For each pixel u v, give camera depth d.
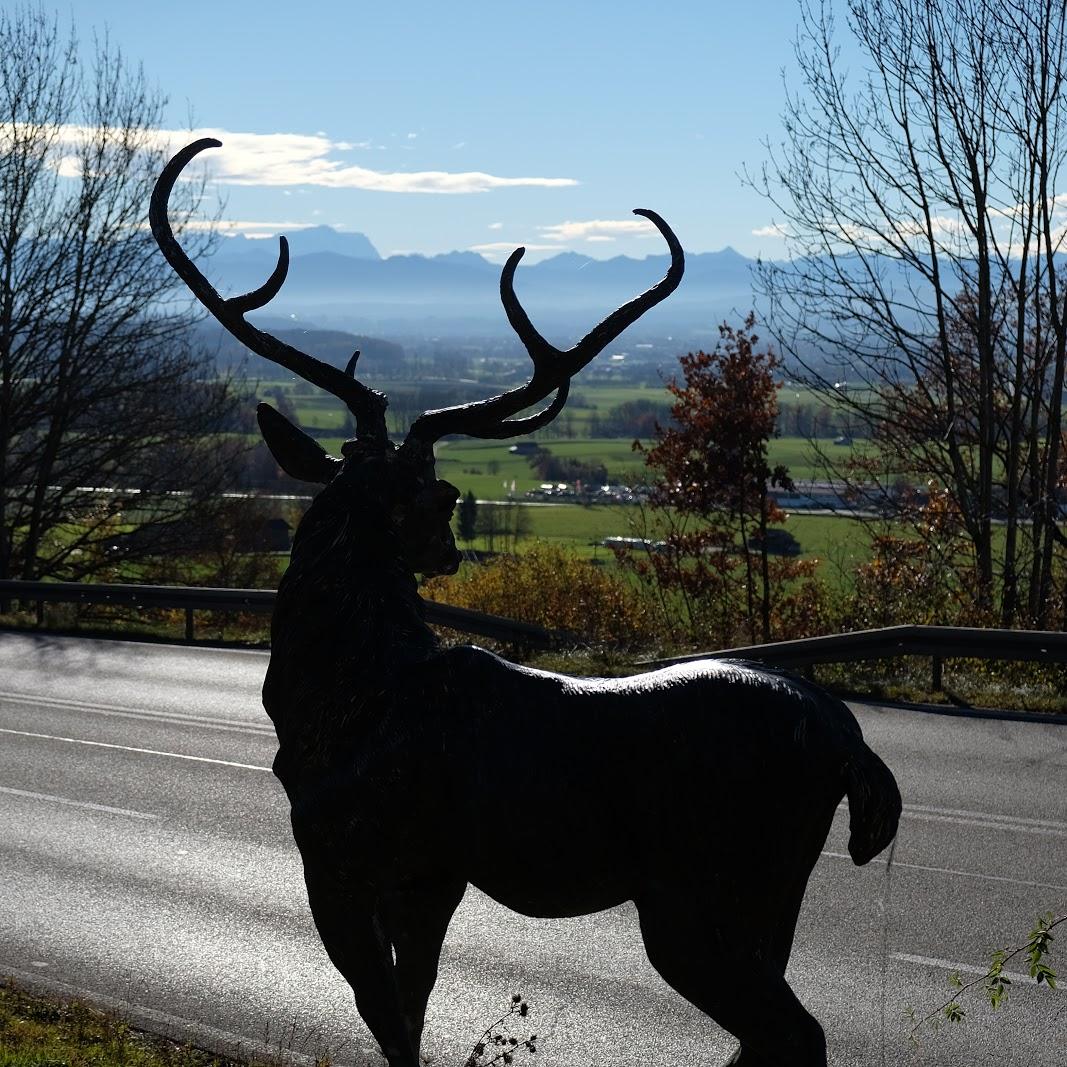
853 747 4.14
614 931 7.67
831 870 8.62
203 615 30.88
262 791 10.80
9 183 28.94
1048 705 13.55
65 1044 6.02
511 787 4.11
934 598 20.08
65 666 17.25
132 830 9.71
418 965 4.65
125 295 30.03
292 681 4.56
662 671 4.32
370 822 4.34
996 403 21.92
